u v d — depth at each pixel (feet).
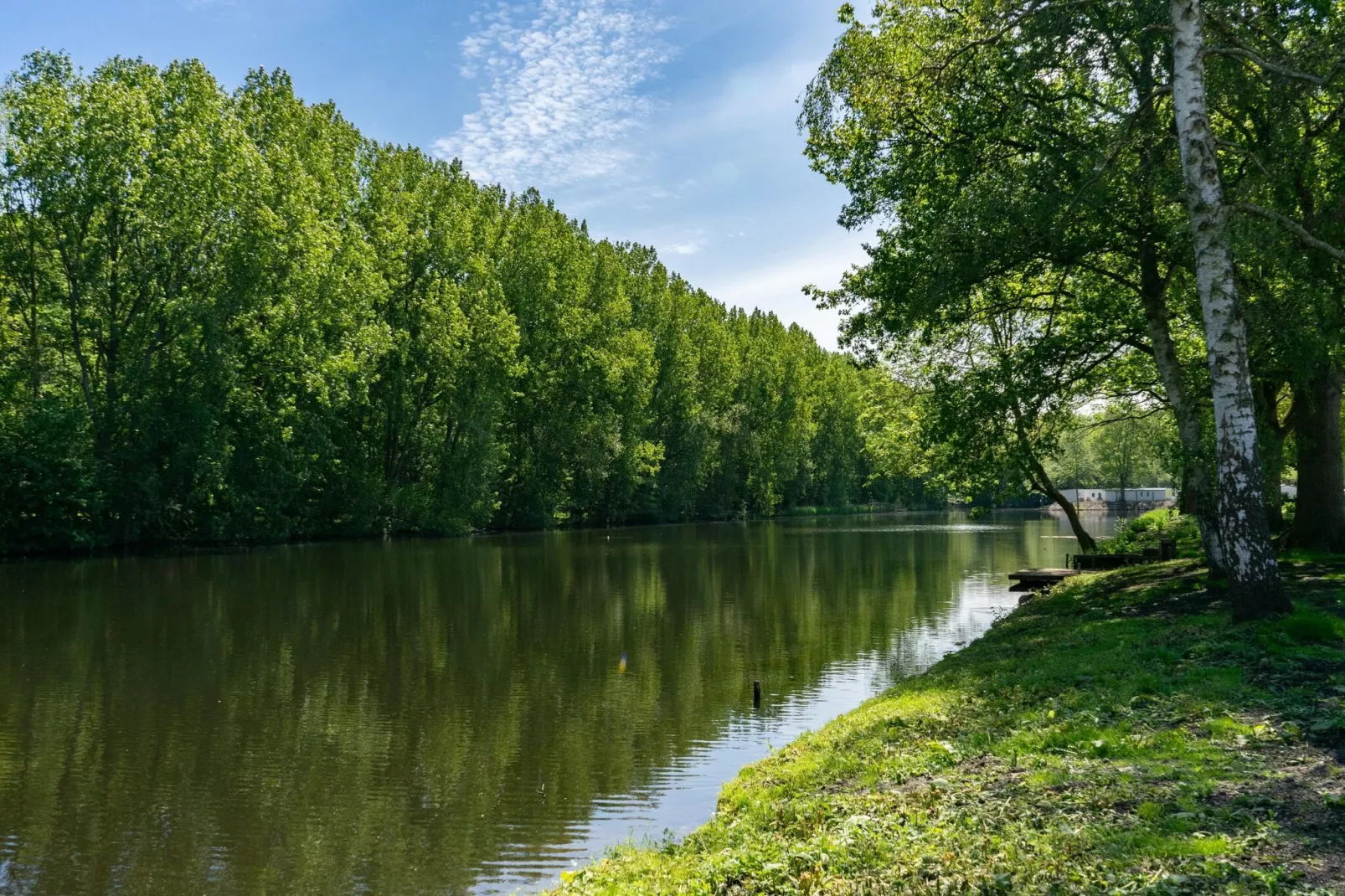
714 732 45.11
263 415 146.41
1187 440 55.57
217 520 143.74
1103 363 75.87
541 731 45.60
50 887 29.12
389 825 33.99
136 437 133.28
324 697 52.34
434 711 49.44
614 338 222.48
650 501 254.27
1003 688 36.76
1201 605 48.44
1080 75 58.70
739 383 301.84
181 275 136.36
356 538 173.27
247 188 133.59
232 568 116.37
